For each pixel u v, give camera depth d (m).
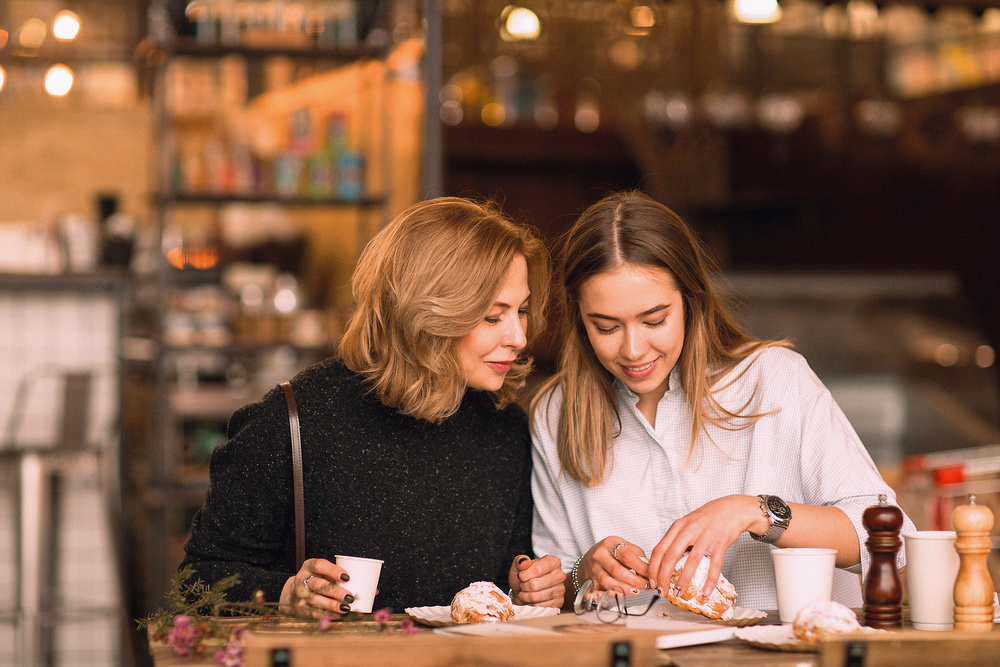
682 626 1.40
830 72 7.98
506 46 7.09
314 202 4.37
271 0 4.30
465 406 1.84
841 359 5.96
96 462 3.68
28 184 6.74
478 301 1.64
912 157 6.94
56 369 3.84
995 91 6.35
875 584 1.40
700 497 1.79
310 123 4.53
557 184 7.96
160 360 4.22
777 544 1.54
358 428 1.76
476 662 1.14
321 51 4.28
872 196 7.30
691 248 1.71
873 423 5.81
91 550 3.79
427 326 1.64
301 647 1.12
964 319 6.16
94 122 6.80
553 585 1.66
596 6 7.20
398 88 4.83
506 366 1.71
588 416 1.83
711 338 1.80
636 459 1.83
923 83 7.59
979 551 1.34
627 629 1.29
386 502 1.76
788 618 1.42
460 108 7.52
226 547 1.71
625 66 7.51
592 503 1.83
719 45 7.63
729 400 1.79
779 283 6.09
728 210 8.13
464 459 1.82
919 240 6.89
